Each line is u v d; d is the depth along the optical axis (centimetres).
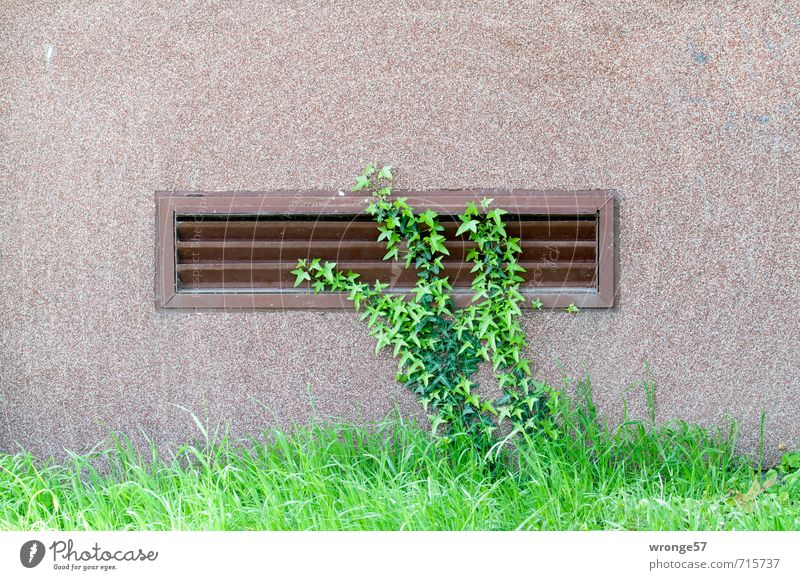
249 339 378
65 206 376
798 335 378
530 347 378
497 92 373
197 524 310
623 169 375
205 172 375
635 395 378
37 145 375
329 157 374
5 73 373
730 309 379
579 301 376
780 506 327
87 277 377
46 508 334
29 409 377
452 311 377
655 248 378
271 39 372
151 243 377
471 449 357
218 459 373
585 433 371
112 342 377
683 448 363
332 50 373
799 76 373
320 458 352
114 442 377
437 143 374
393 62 373
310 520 313
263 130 374
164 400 377
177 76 373
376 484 344
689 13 372
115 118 375
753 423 376
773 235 377
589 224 375
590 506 326
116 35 373
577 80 373
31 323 377
